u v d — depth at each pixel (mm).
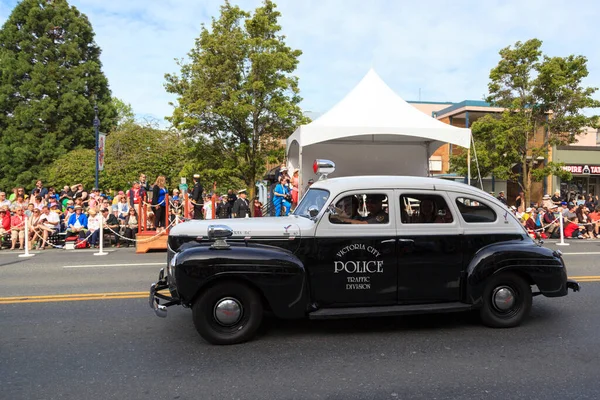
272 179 17750
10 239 13852
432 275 5102
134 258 10766
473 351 4590
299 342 4871
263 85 16844
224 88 17000
